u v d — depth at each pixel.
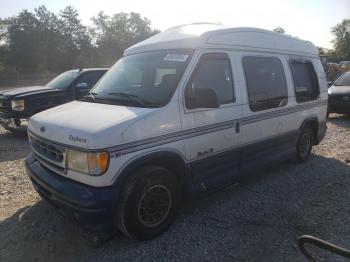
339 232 3.87
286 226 4.04
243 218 4.25
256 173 5.43
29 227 4.08
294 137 5.99
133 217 3.55
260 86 5.03
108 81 4.63
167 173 3.80
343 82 12.12
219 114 4.32
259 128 5.03
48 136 3.70
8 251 3.63
